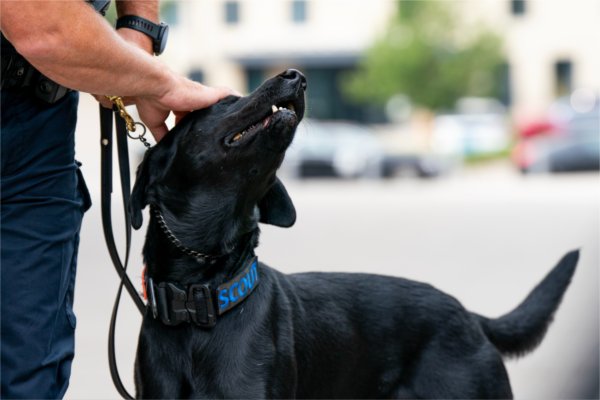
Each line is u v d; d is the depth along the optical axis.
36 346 4.14
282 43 57.31
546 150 30.19
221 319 4.57
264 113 4.45
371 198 23.98
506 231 16.50
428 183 31.11
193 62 57.50
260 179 4.59
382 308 5.46
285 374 4.67
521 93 54.56
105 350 8.27
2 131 4.02
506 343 5.79
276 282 4.89
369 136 33.41
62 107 4.19
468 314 5.67
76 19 3.68
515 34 54.38
